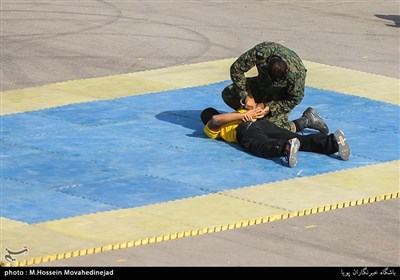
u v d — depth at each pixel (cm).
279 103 2331
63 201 2005
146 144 2364
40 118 2552
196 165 2227
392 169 2236
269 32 3622
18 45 3331
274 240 1848
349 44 3475
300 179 2156
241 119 2330
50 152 2295
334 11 4041
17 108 2634
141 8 3972
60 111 2614
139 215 1939
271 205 2006
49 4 4006
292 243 1838
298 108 2680
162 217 1931
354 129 2519
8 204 1984
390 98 2811
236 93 2406
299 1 4228
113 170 2188
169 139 2402
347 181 2153
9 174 2152
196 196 2047
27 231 1852
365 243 1848
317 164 2248
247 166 2228
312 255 1783
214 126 2373
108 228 1872
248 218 1933
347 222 1947
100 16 3803
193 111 2644
